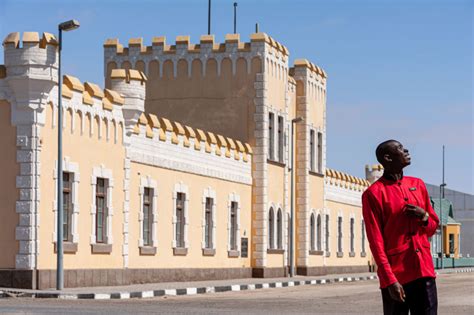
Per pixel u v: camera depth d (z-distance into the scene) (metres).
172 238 39.25
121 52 48.81
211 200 43.38
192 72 47.97
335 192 62.84
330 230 61.44
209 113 47.69
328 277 51.19
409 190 8.96
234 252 45.47
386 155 9.05
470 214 121.81
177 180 39.75
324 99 58.06
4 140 29.58
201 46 47.84
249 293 33.53
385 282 8.66
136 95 35.31
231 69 47.53
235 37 47.50
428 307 8.81
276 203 49.88
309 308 24.44
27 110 29.39
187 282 39.34
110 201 34.12
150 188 37.62
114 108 34.47
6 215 29.44
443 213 111.06
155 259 37.72
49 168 30.14
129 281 35.31
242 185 46.72
